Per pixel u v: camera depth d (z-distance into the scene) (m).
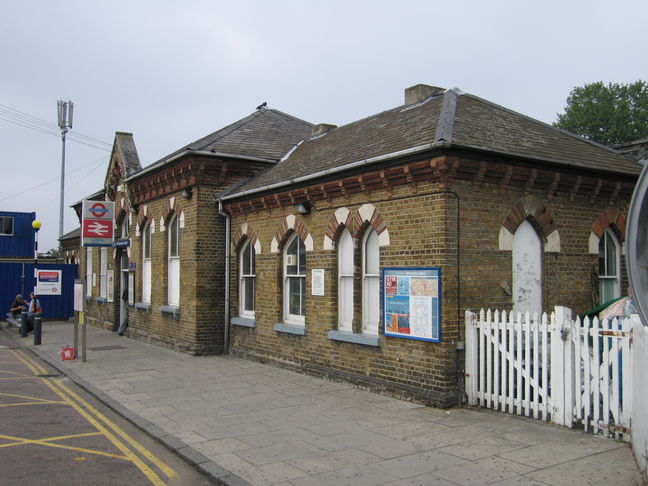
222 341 15.70
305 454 6.90
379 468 6.36
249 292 15.12
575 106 45.84
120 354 15.86
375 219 10.46
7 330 24.55
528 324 8.34
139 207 19.67
